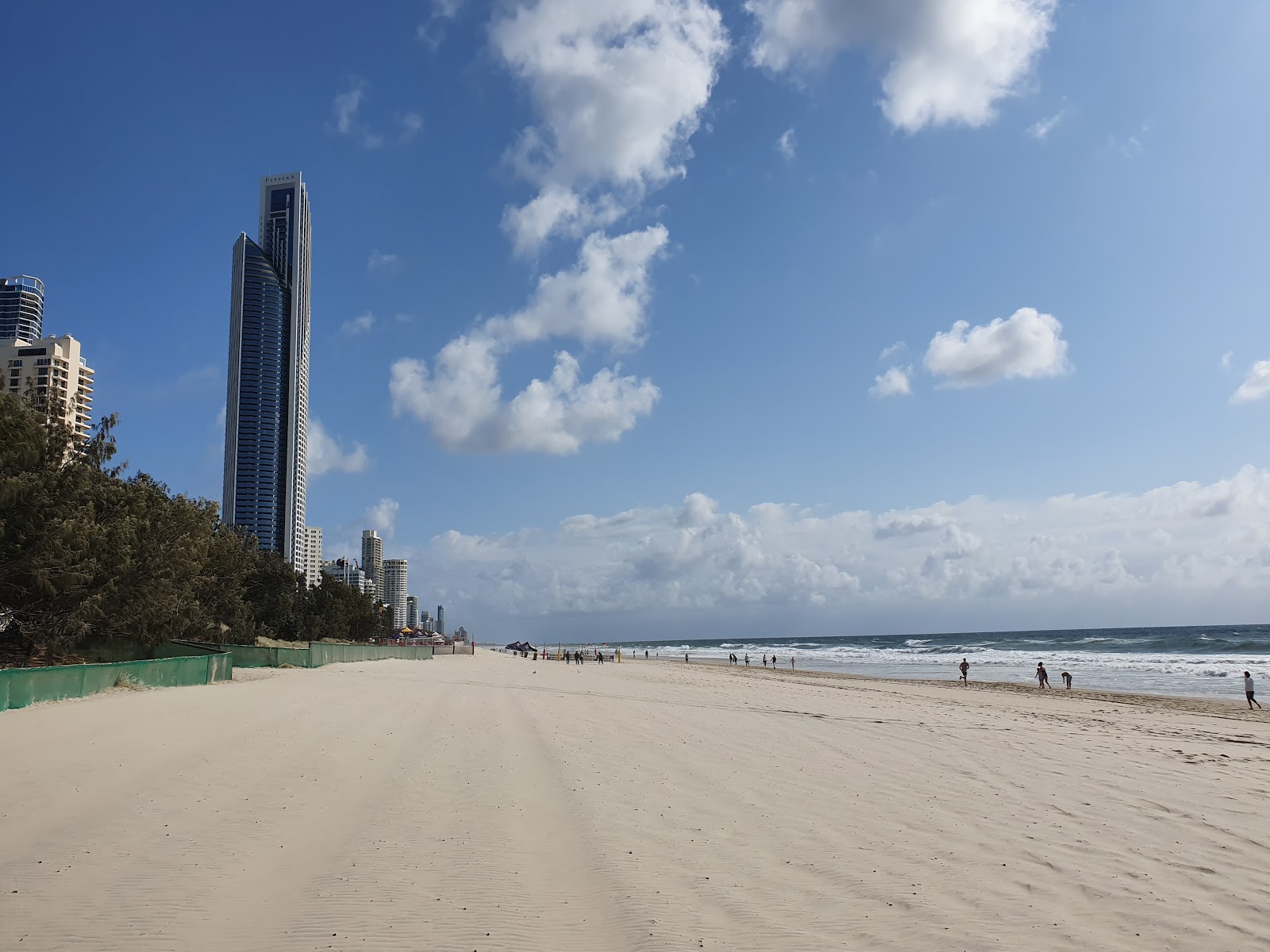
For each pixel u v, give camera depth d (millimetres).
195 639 45719
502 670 55406
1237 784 12266
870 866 7527
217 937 5555
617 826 8805
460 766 12109
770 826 8977
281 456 194125
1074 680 56469
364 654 58094
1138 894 6859
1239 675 58844
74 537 28422
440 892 6574
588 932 5801
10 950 5234
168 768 11086
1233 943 5824
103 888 6449
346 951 5355
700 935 5797
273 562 71562
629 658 133000
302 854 7484
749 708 24562
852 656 120000
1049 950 5660
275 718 17125
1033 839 8617
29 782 9938
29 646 30297
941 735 18172
